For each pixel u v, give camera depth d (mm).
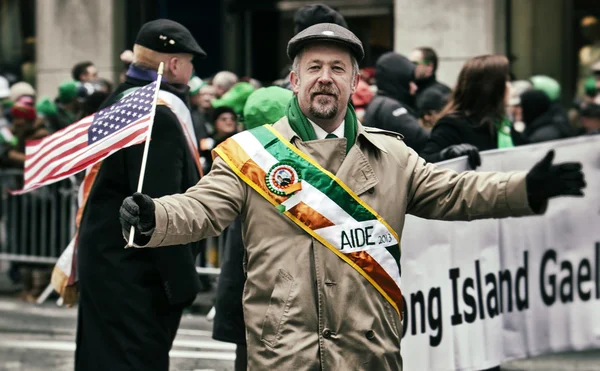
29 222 9797
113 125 4621
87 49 14672
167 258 4953
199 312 8844
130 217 3377
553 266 6434
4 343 7938
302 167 3684
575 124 11812
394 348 3717
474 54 12656
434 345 5566
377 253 3680
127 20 14688
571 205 6516
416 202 3844
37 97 14977
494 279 6004
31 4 15359
